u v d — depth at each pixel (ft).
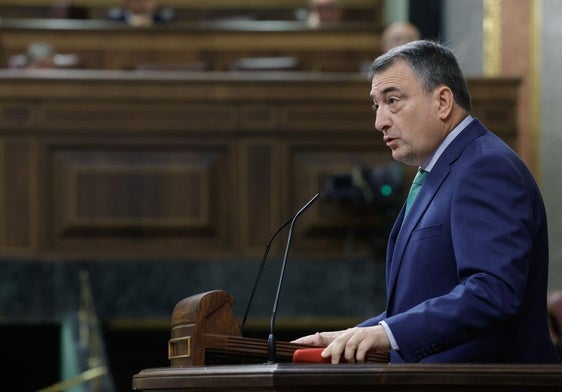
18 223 67.41
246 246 67.87
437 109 27.61
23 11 109.91
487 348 26.22
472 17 82.48
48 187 67.77
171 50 93.76
